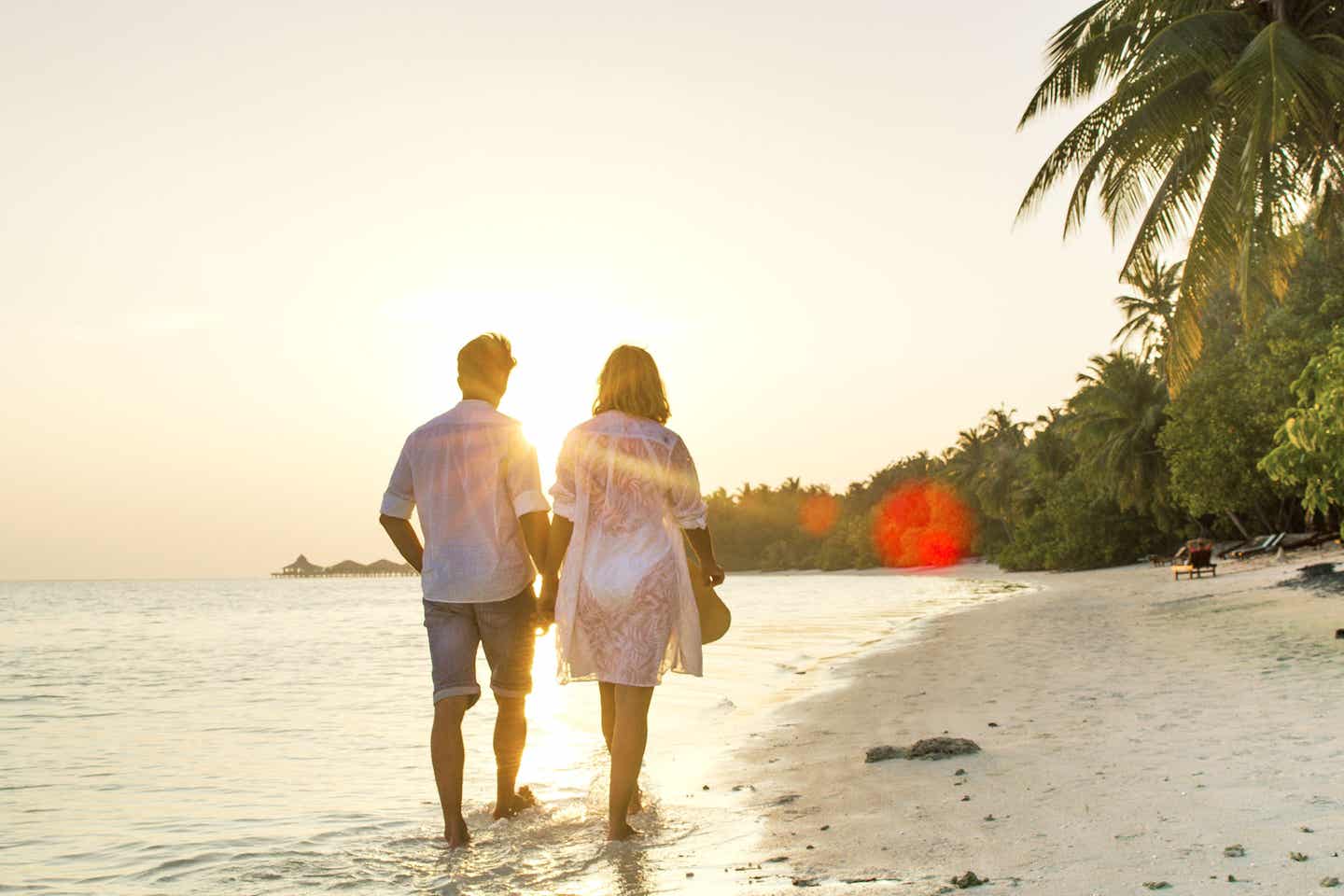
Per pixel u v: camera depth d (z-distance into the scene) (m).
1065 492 55.41
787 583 94.81
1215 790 3.72
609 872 3.29
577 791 4.85
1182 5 14.90
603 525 3.84
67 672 15.20
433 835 4.05
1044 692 7.21
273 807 4.97
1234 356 31.62
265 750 7.08
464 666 4.02
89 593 118.44
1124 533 52.94
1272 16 14.02
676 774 5.14
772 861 3.27
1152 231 14.55
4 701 11.03
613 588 3.75
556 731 7.25
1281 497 32.22
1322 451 11.31
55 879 3.67
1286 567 23.45
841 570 126.88
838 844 3.43
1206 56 13.48
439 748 3.92
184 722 8.87
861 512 127.31
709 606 4.00
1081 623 15.02
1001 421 87.62
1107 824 3.35
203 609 56.12
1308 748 4.38
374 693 11.29
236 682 13.03
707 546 4.02
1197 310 14.03
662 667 3.83
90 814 4.98
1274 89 11.88
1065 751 4.76
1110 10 15.59
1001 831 3.40
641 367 4.00
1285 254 15.10
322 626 31.98
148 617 43.03
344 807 4.90
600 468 3.84
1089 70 15.63
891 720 6.50
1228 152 13.79
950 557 100.88
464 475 4.05
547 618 4.00
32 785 5.85
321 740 7.56
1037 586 40.47
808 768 4.99
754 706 8.09
